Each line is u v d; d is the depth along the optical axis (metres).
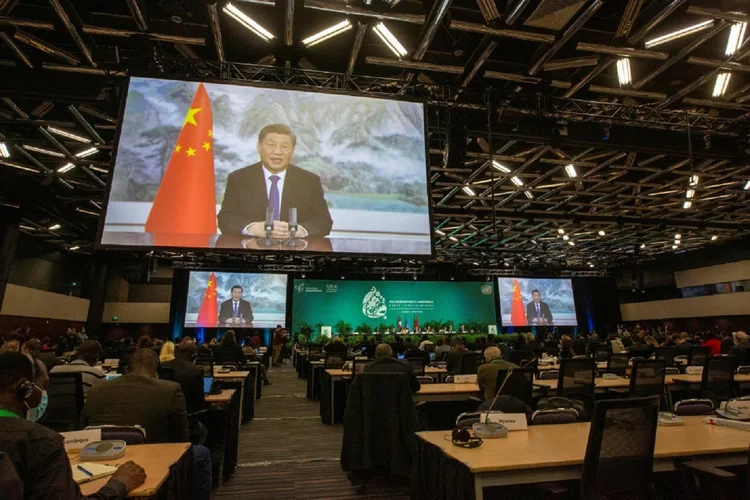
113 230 4.57
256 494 3.68
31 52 6.30
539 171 10.43
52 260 17.03
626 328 21.69
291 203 5.12
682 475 2.33
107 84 6.13
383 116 5.69
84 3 5.63
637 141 8.07
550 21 5.43
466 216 13.55
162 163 4.88
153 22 5.71
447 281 22.03
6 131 8.53
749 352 8.13
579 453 2.09
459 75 6.90
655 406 2.06
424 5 5.45
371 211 5.30
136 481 1.61
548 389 4.86
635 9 5.34
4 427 1.40
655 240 17.89
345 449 3.74
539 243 18.25
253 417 7.03
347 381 6.52
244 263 19.95
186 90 5.18
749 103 7.57
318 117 5.47
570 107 7.69
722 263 18.88
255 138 5.22
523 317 21.56
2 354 1.59
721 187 11.41
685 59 6.44
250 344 14.89
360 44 6.11
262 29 5.71
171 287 21.16
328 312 20.50
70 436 2.14
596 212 14.09
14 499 1.17
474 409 4.89
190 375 3.67
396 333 19.70
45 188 11.60
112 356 9.56
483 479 1.89
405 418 3.67
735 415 2.82
